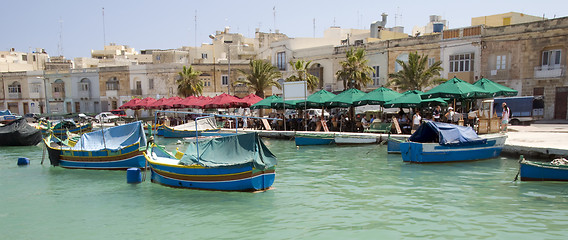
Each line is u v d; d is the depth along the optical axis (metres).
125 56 82.81
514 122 32.62
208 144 15.84
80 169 21.00
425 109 34.75
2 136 32.25
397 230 10.41
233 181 14.37
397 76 38.38
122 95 63.03
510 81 36.66
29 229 11.59
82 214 12.88
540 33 34.75
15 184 17.66
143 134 19.77
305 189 14.89
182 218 12.02
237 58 67.62
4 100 68.75
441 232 10.20
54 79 66.69
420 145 18.86
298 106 31.72
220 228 11.02
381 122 28.41
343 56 47.84
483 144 19.27
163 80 60.31
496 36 37.06
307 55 51.56
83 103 65.50
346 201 13.16
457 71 39.44
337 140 26.44
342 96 30.34
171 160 17.47
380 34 52.06
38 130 33.91
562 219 10.95
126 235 10.84
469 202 12.66
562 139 21.00
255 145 14.56
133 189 15.95
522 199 12.80
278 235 10.34
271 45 56.91
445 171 17.27
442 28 47.88
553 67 34.28
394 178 16.28
